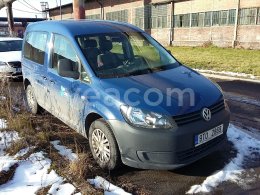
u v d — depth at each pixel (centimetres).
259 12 2206
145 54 507
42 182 395
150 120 371
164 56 525
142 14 3359
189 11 2786
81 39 490
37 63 609
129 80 427
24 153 473
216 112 411
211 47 2519
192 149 385
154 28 3238
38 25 632
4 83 748
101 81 428
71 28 517
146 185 396
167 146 369
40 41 599
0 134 549
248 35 2311
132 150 382
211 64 1470
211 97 415
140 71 459
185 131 372
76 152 459
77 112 470
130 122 379
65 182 393
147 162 380
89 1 4206
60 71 459
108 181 405
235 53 1997
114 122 390
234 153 468
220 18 2505
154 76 444
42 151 479
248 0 2262
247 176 409
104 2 3984
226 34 2480
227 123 429
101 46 490
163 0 3020
